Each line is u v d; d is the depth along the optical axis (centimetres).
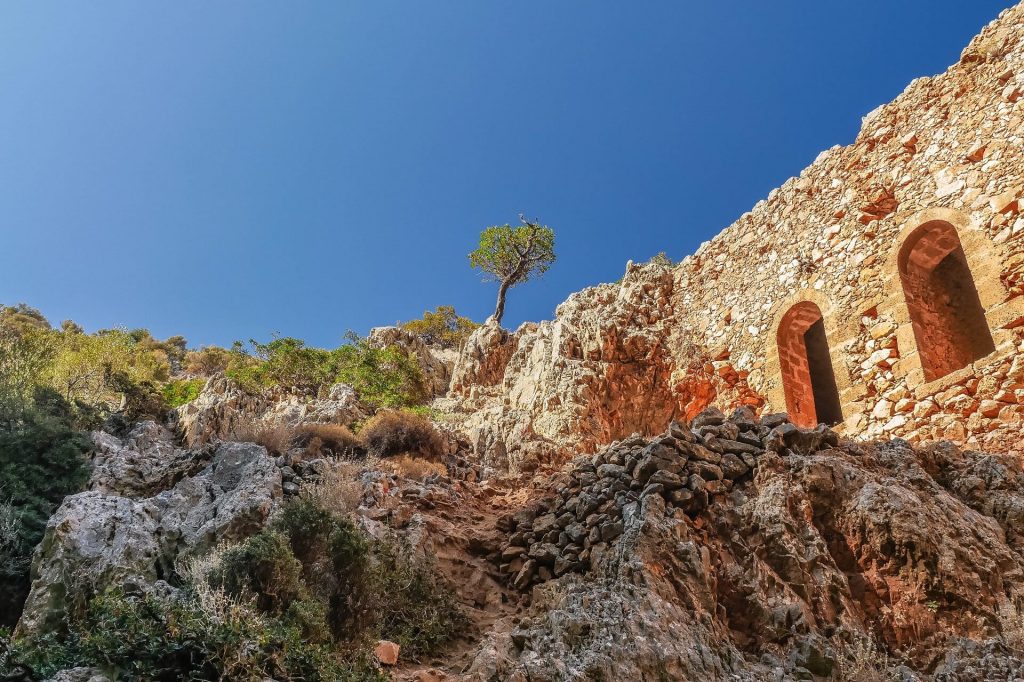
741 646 718
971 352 1430
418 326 4225
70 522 801
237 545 754
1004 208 1291
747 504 867
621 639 651
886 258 1479
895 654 704
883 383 1377
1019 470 996
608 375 1848
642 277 2112
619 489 940
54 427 1084
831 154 1744
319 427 1484
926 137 1527
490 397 2298
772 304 1712
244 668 585
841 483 855
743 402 1675
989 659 646
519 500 1157
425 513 1048
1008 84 1395
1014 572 756
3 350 1373
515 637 721
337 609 737
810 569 772
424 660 761
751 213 1919
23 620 709
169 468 1084
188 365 4147
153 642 586
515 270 3319
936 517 804
